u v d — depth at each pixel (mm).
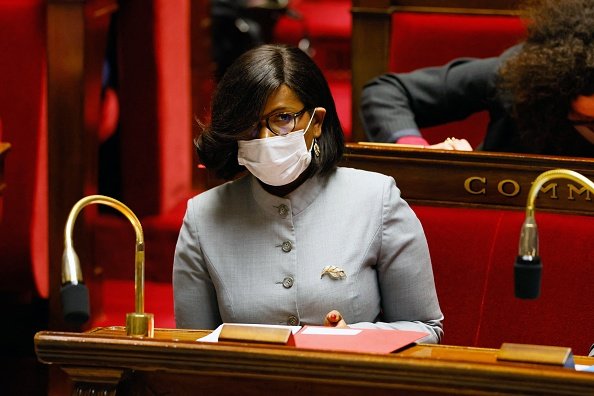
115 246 19125
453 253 11477
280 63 9484
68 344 8023
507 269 11359
